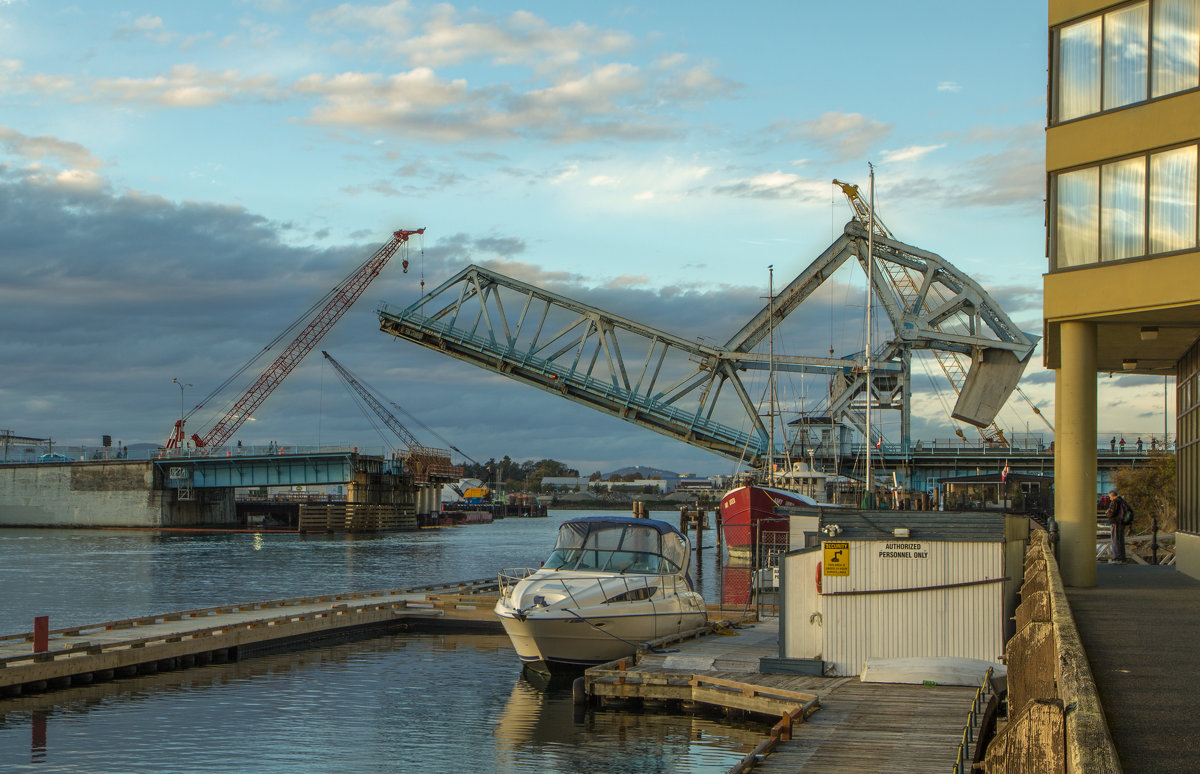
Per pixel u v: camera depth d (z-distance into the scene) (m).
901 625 21.22
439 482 162.50
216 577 60.62
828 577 21.67
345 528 125.50
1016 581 22.31
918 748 15.84
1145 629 14.30
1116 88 20.88
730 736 20.72
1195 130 19.67
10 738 21.03
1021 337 61.97
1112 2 20.88
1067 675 7.23
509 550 90.62
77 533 115.62
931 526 21.70
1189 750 7.69
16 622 39.41
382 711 23.80
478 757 19.80
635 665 24.02
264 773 18.78
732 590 51.66
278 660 30.67
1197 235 19.66
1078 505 21.62
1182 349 24.86
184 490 125.25
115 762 19.42
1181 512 26.31
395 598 42.47
